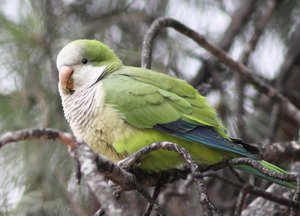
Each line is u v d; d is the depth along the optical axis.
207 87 10.26
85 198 9.30
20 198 9.10
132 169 7.93
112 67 8.55
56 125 9.39
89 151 5.39
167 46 10.58
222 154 8.10
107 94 8.09
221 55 9.58
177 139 8.04
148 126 8.01
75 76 8.46
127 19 10.52
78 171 5.40
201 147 8.03
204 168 8.16
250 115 10.48
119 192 6.66
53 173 9.32
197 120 8.08
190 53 10.73
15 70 9.52
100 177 5.28
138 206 9.90
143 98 8.06
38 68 9.60
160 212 6.58
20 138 5.15
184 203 9.68
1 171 9.28
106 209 5.00
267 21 10.42
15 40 9.49
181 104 8.14
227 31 11.08
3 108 9.42
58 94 9.55
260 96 10.89
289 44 11.15
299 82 11.52
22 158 9.34
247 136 10.15
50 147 9.40
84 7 10.51
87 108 8.20
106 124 8.05
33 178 9.28
